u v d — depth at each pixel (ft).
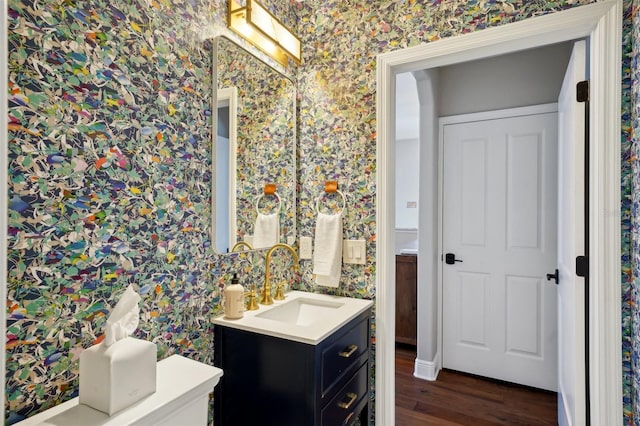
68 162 2.97
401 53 5.43
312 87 6.25
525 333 8.50
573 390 4.98
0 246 1.90
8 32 2.59
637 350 3.97
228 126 4.80
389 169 5.64
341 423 4.57
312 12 6.28
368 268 5.71
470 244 9.11
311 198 6.26
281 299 5.65
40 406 2.78
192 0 4.24
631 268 4.20
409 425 6.93
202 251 4.39
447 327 9.41
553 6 4.52
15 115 2.63
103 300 3.24
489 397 8.00
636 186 4.00
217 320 4.54
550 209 8.23
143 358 2.89
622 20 4.21
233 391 4.51
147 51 3.67
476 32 4.92
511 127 8.66
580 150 4.82
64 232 2.95
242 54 5.09
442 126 9.44
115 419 2.61
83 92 3.08
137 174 3.57
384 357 5.57
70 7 2.98
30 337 2.73
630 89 4.20
